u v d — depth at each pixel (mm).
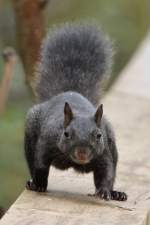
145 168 11812
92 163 10672
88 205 10195
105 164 10695
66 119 10383
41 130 10922
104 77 12445
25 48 13852
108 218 9789
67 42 12484
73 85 12008
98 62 12375
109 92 15953
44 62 12375
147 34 21641
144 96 15805
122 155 12375
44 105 11219
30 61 13828
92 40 12547
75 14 23109
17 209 9930
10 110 18734
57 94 11898
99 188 10586
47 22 22562
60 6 23203
